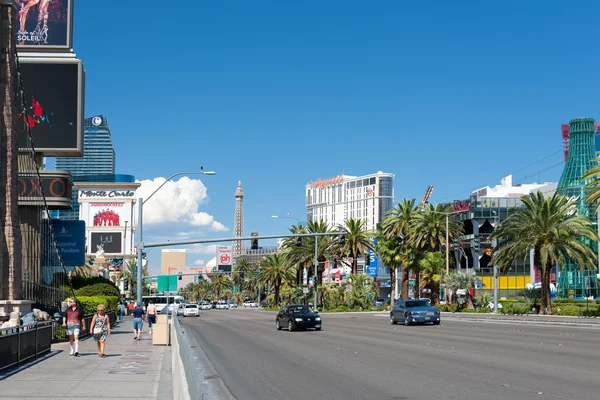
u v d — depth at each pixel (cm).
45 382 1550
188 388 750
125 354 2345
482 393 1275
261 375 1677
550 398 1198
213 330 4097
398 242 8350
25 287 3188
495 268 6200
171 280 4231
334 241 8838
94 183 13400
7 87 2931
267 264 11362
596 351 2155
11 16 2978
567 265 10606
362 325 4578
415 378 1531
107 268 9375
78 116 4572
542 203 5631
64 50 4728
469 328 3888
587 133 12200
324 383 1492
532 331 3462
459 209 12006
